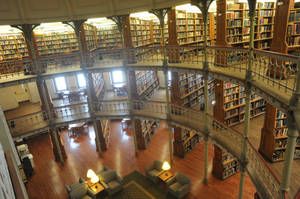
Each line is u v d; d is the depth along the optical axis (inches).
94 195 337.4
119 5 383.6
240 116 366.6
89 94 438.6
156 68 378.0
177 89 401.1
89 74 444.8
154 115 417.1
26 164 409.4
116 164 434.6
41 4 373.4
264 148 281.4
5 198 44.3
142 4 362.9
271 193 199.8
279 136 270.5
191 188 357.1
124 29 410.3
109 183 370.3
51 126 418.3
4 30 504.1
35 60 391.9
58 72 410.0
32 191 378.0
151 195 353.1
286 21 222.4
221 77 275.6
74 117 443.5
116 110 453.7
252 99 369.1
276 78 230.2
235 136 312.3
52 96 682.8
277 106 173.6
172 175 367.9
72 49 621.6
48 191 375.9
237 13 341.4
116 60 465.1
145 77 608.1
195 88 490.0
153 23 603.8
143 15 512.1
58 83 694.5
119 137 538.3
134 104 456.4
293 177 232.5
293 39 265.1
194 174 388.2
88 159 458.0
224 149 299.1
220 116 341.7
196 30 445.7
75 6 389.4
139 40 522.0
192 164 415.5
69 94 636.7
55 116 447.8
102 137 477.7
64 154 461.4
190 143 455.2
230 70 284.5
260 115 385.1
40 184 394.3
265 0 334.3
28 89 663.1
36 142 545.6
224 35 301.3
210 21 461.7
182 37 416.8
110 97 653.9
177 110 411.2
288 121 155.1
